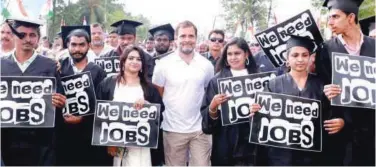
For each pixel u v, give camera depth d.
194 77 4.91
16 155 4.35
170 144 4.98
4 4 7.03
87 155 4.98
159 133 4.82
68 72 4.98
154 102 4.61
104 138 4.45
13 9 7.09
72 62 5.03
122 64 4.54
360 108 4.23
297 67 4.05
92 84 4.90
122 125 4.46
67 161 4.95
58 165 4.92
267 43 5.17
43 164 4.41
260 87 4.62
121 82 4.58
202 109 4.71
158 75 4.94
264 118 4.09
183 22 4.94
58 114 4.86
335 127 4.07
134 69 4.48
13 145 4.33
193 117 4.95
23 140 4.35
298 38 4.04
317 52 4.26
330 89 4.00
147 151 4.54
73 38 4.89
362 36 4.21
